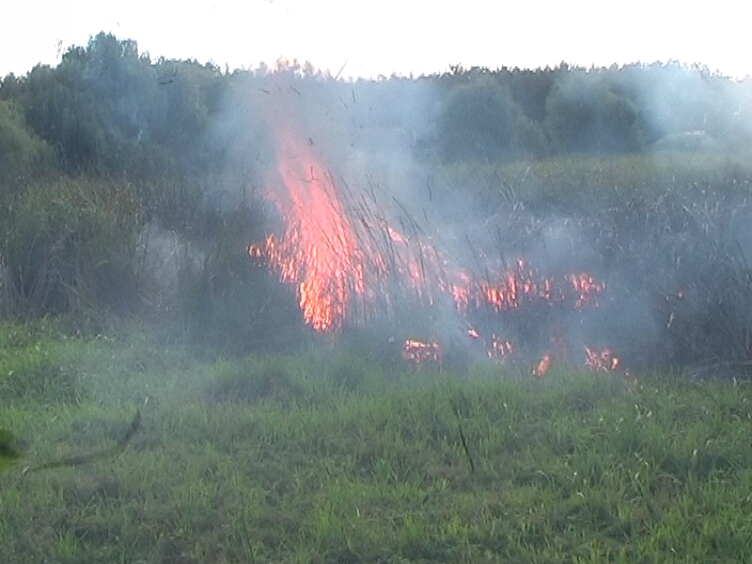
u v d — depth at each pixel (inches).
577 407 266.2
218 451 246.4
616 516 205.0
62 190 484.1
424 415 260.1
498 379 286.4
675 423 252.5
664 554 189.6
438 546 195.9
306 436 250.8
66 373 304.8
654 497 213.2
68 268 391.9
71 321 373.4
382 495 217.8
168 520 209.2
